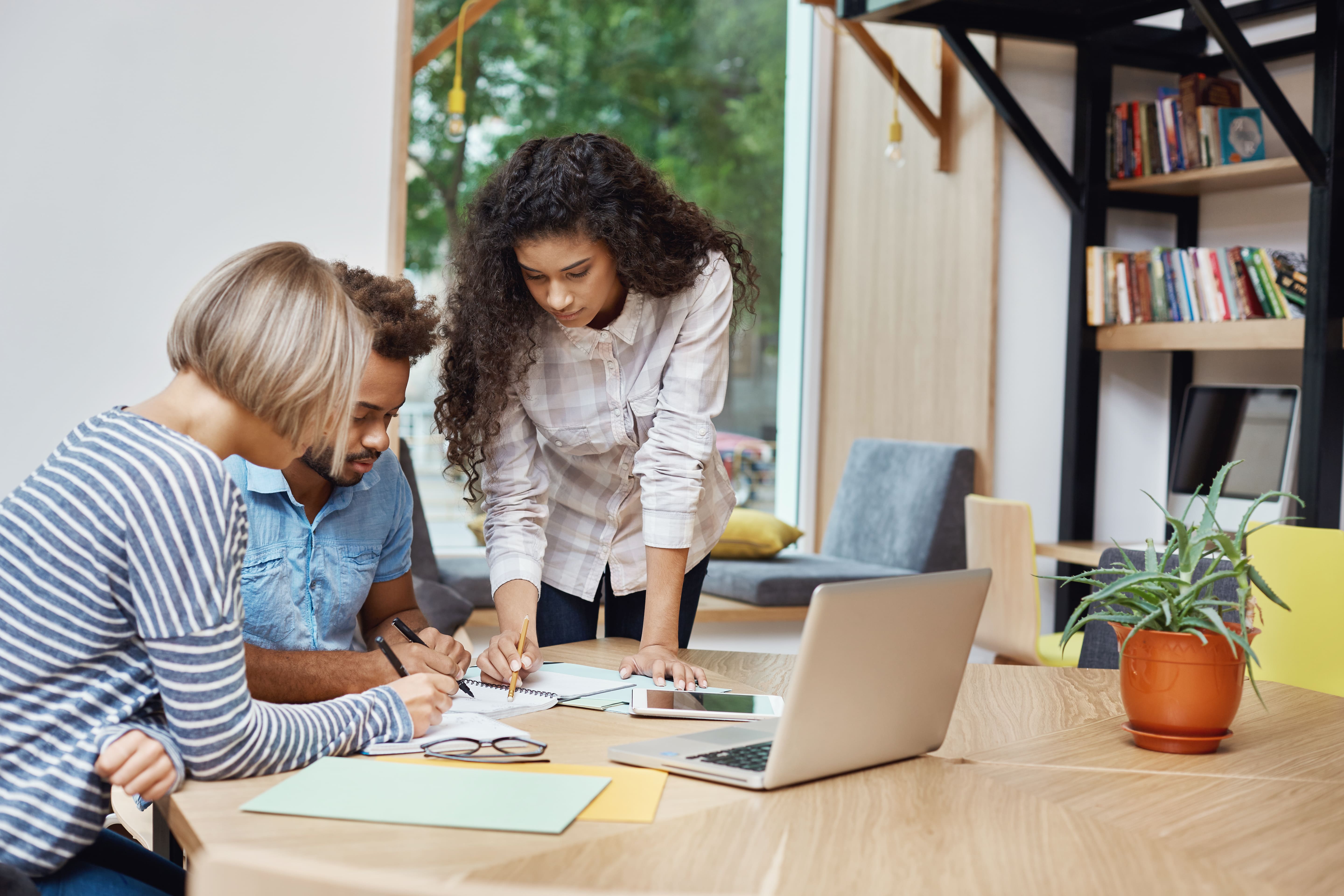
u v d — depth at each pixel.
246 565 1.54
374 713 1.20
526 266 1.61
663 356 1.78
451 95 3.10
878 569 3.75
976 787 1.13
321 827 0.95
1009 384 3.70
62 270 2.58
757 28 4.37
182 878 1.28
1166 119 3.42
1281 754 1.29
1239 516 3.23
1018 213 3.68
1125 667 1.33
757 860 0.91
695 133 4.30
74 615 1.03
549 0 4.07
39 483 1.06
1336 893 0.88
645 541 1.77
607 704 1.43
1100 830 1.01
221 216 2.69
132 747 1.03
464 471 1.88
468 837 0.94
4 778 1.03
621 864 0.89
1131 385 3.75
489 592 3.36
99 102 2.59
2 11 2.51
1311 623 2.05
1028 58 3.63
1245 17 3.43
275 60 2.71
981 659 3.67
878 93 4.18
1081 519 3.65
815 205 4.44
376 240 2.81
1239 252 3.16
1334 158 2.79
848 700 1.12
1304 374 2.86
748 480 4.46
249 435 1.13
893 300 4.11
